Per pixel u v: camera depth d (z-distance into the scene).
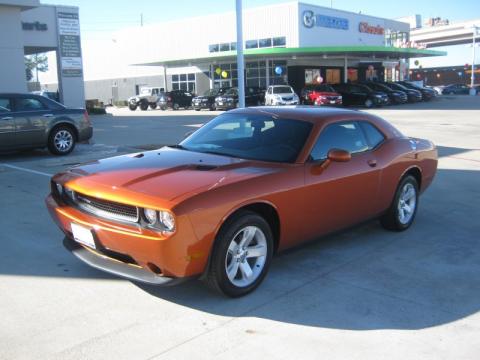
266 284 4.62
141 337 3.67
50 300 4.25
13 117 11.41
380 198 5.73
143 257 3.91
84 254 4.48
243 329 3.80
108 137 17.19
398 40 52.75
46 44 27.22
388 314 4.07
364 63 49.03
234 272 4.24
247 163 4.72
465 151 13.10
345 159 4.87
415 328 3.85
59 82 27.97
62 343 3.59
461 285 4.67
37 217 6.73
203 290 4.46
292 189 4.57
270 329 3.80
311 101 35.81
